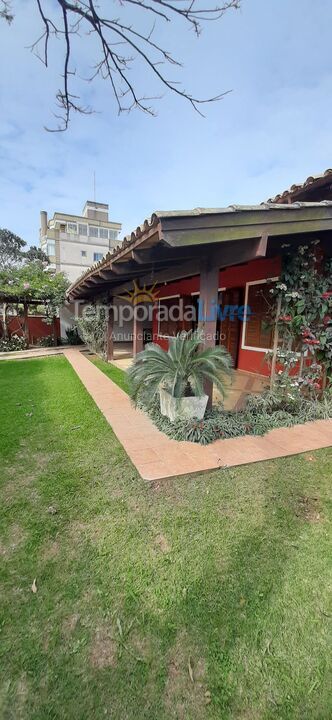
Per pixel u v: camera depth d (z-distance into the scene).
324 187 4.36
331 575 1.80
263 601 1.64
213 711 1.21
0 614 1.56
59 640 1.45
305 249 3.99
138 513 2.30
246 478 2.75
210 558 1.91
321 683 1.29
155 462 2.95
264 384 5.32
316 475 2.81
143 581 1.75
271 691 1.27
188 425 3.56
